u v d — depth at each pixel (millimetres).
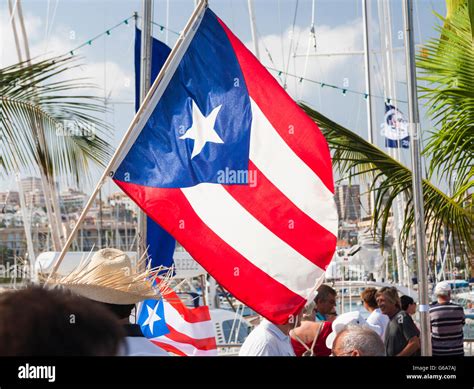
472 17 4988
